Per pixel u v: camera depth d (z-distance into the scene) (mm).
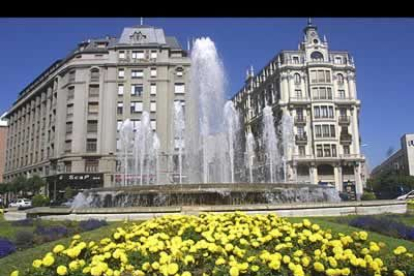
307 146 58094
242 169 52500
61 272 4102
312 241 5316
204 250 4723
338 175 57062
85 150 52719
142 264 4477
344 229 8883
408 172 77500
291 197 14547
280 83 61125
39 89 65000
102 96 53875
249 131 72938
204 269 4457
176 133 52125
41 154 63031
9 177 77750
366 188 57000
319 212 12281
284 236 5773
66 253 4527
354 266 4441
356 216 12031
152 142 51281
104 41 58281
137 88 54031
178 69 54531
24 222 11945
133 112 53250
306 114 59531
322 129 58062
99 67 54750
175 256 4570
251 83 75312
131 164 51438
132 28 58375
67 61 57656
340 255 4570
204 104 29781
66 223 11172
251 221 6914
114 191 14562
